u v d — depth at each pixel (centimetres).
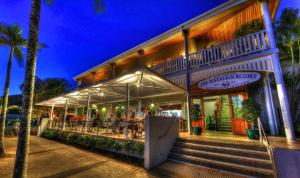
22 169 415
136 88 1052
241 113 851
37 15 496
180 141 805
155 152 688
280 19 1398
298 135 987
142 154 754
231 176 531
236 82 966
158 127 723
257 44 837
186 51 1127
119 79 809
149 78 795
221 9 963
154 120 707
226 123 1206
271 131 1001
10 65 1023
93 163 731
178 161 691
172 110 1335
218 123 1241
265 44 805
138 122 930
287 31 1340
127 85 879
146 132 687
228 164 569
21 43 1074
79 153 936
